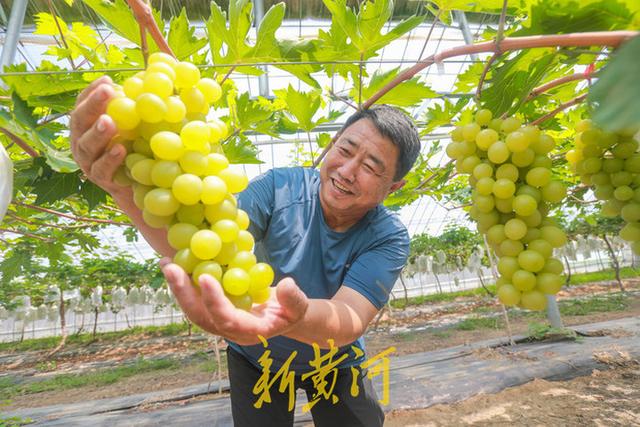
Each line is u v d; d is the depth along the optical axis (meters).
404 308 15.95
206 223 0.80
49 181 1.45
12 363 12.31
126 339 15.26
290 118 2.38
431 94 1.62
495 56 1.08
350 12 1.37
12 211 2.77
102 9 1.27
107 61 1.75
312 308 0.95
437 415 4.43
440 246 14.79
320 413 1.97
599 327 8.05
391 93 1.65
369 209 1.60
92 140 0.74
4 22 6.00
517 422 4.16
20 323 19.00
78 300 15.34
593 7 0.97
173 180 0.74
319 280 1.67
